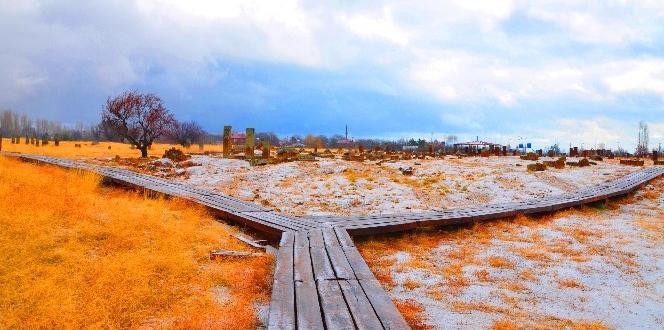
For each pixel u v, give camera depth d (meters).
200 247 9.11
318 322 5.06
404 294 7.28
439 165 27.59
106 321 5.88
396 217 12.27
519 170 25.09
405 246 10.56
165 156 27.70
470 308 6.66
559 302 6.96
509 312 6.52
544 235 11.65
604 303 6.93
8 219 9.05
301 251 8.35
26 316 5.90
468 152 44.53
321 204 15.58
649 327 6.07
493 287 7.64
